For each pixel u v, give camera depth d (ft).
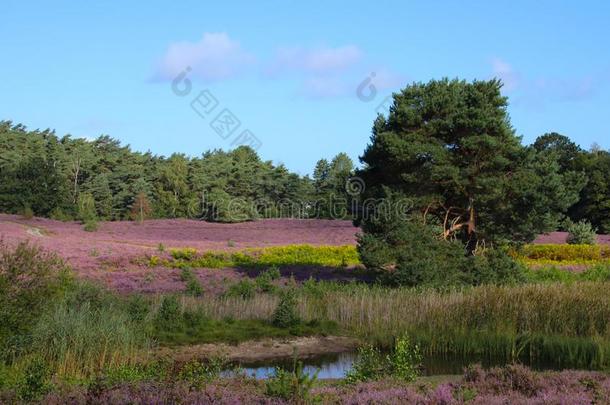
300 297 72.33
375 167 94.48
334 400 30.07
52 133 289.94
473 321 59.72
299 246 130.21
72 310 48.32
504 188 88.12
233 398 28.81
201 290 77.77
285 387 29.68
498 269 81.97
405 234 80.74
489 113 88.69
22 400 30.25
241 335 62.18
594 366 48.62
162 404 28.14
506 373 35.29
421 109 90.17
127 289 83.56
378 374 39.50
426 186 88.48
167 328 61.87
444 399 29.32
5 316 38.96
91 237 139.74
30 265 40.50
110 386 30.78
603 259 121.70
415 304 64.64
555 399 29.07
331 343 61.11
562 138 272.72
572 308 56.75
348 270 104.37
